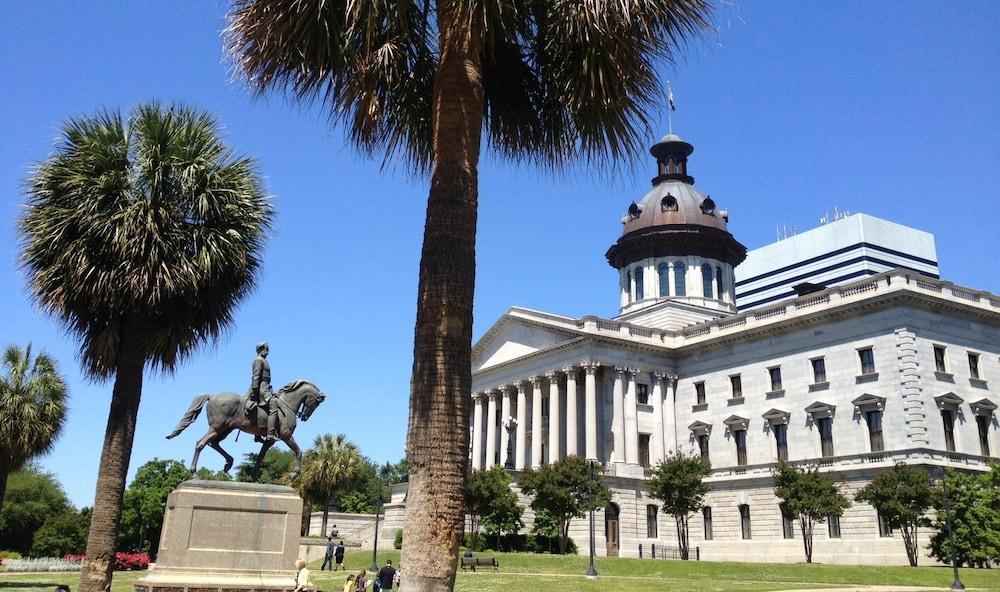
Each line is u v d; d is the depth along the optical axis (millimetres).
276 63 12391
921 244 172250
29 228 21891
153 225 21266
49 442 36625
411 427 10648
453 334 10867
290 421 21219
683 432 74625
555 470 61656
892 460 56719
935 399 57219
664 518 71188
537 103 14109
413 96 14039
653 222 89312
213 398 20641
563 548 60969
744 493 66812
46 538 91875
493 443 83312
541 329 79875
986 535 47375
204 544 19344
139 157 22172
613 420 72938
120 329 22500
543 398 81625
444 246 11250
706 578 43812
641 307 87375
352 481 83812
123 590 28328
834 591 32719
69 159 22234
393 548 69062
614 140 13023
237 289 24141
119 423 21500
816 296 65938
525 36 13312
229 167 23984
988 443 58844
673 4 12164
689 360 75875
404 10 11984
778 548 62906
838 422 61594
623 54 12008
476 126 11977
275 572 19703
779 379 67500
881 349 59812
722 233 88688
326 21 11609
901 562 54406
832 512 54750
